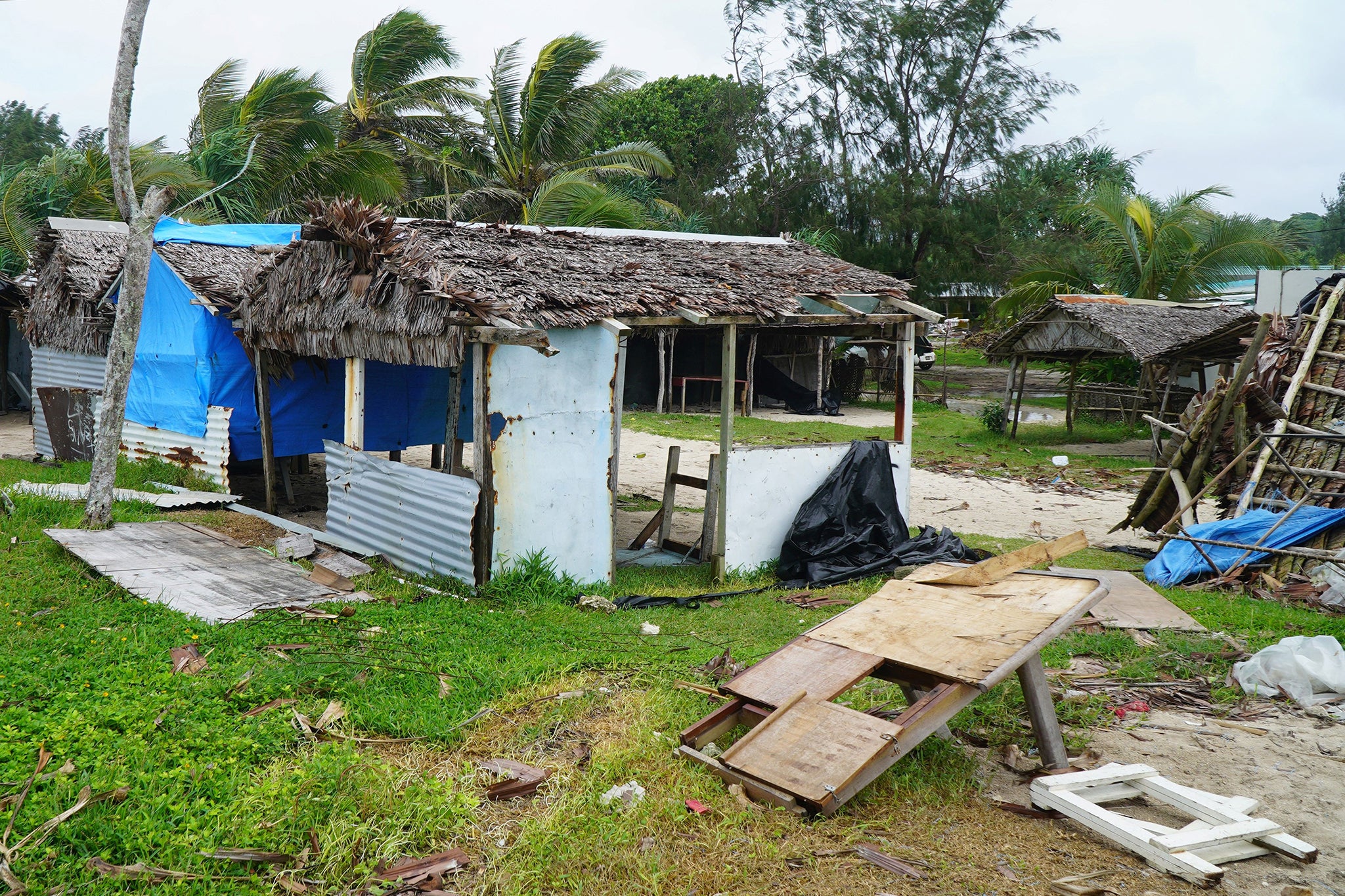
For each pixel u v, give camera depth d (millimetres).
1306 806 4781
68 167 23203
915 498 15555
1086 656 7117
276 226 14883
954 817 4559
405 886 3816
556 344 8508
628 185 35188
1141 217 28234
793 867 4070
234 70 25688
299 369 12453
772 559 10336
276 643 6555
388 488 9164
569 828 4277
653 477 16531
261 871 3846
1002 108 43375
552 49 28328
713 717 5066
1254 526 9898
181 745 4766
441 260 8664
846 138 44938
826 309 11344
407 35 29828
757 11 44969
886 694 6055
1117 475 17922
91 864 3695
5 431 18516
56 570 7996
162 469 12805
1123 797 4723
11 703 5168
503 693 5859
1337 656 6395
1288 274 21016
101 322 13898
